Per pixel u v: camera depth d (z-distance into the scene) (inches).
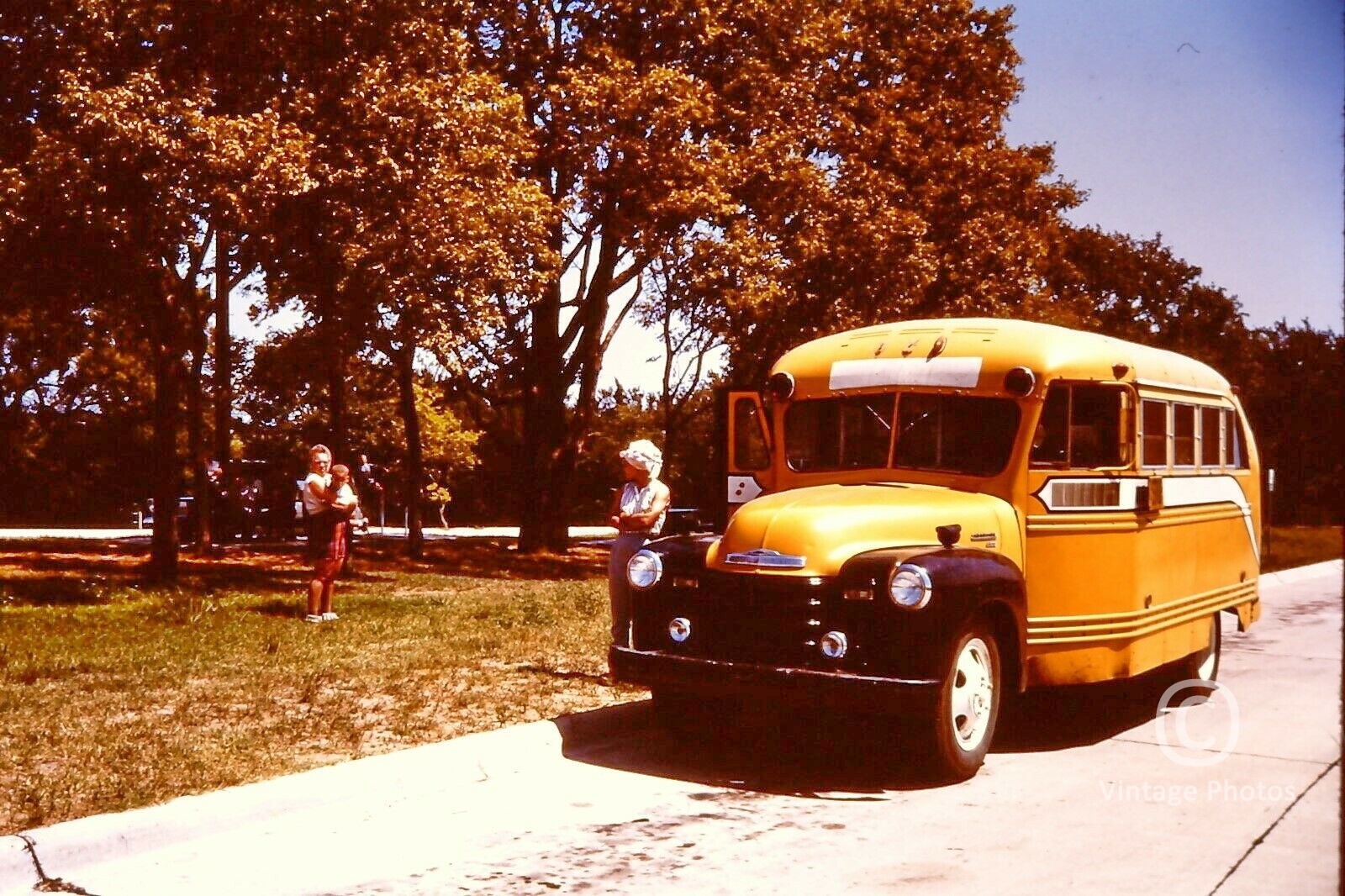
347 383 1288.1
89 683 395.9
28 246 711.7
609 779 305.1
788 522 313.6
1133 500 366.9
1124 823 268.8
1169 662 405.1
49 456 1879.9
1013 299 1235.9
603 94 958.4
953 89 1258.0
